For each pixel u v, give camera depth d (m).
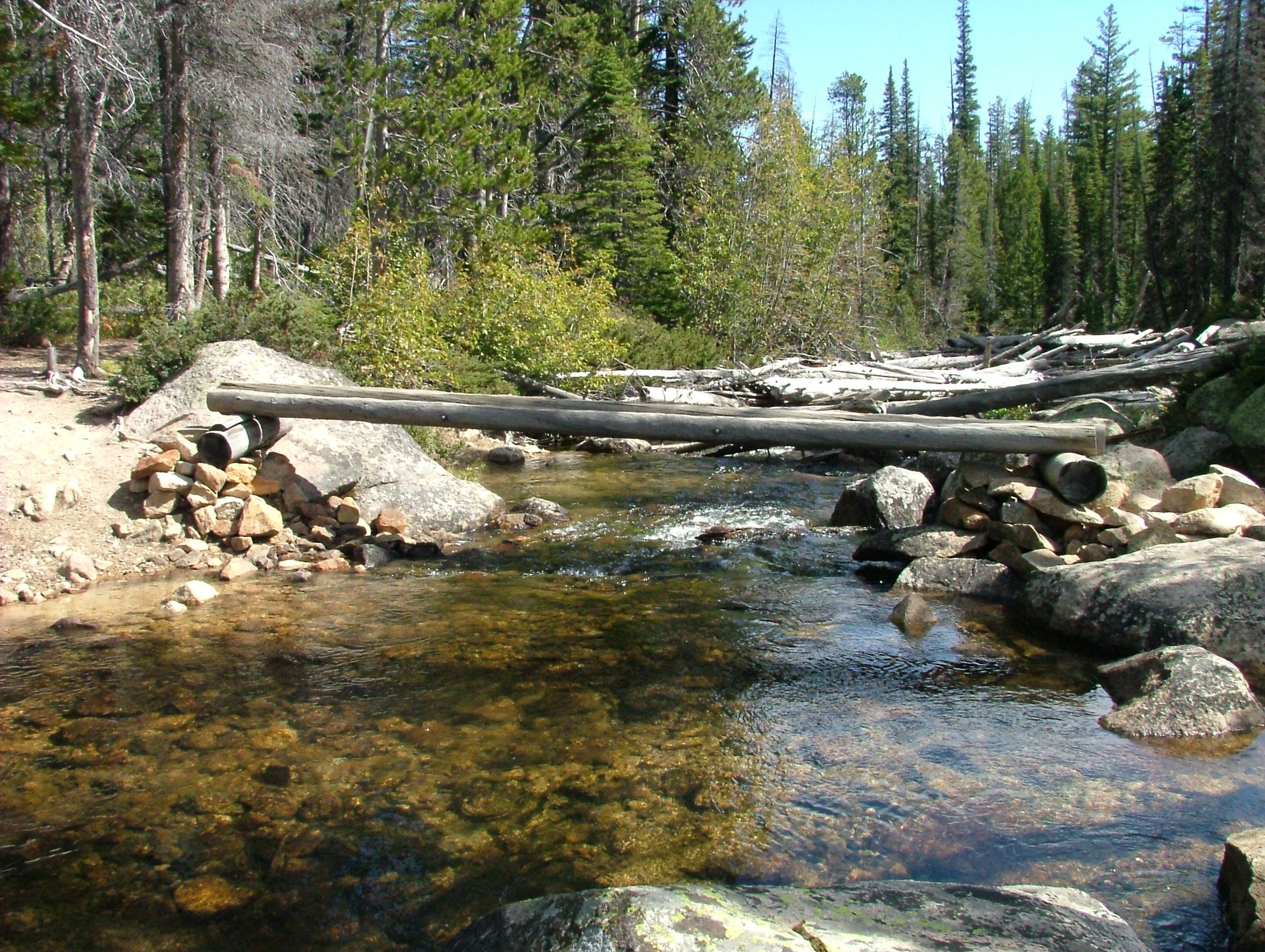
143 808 4.04
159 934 3.23
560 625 6.61
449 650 6.05
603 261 23.89
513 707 5.14
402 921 3.31
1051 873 3.56
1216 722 4.73
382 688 5.39
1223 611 5.57
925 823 3.94
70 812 4.00
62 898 3.43
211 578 7.78
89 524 8.20
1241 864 3.24
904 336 46.09
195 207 19.98
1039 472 7.87
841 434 7.86
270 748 4.61
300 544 8.60
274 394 8.80
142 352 10.86
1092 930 2.85
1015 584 7.29
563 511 10.58
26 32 13.96
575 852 3.73
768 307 29.53
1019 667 5.77
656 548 9.02
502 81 28.45
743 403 17.92
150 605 6.98
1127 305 56.38
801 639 6.33
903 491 9.77
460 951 2.82
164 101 16.61
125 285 24.52
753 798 4.16
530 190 34.91
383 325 14.66
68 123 13.55
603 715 5.05
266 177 22.64
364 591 7.44
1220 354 10.33
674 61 40.44
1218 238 41.28
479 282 19.61
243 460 8.95
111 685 5.40
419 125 26.55
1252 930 3.04
